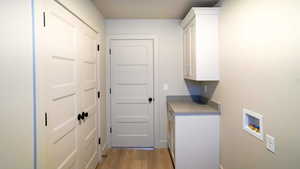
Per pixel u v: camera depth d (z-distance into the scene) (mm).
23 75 1145
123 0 2578
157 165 2945
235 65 2109
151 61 3582
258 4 1641
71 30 1914
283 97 1343
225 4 2369
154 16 3359
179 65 3561
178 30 3535
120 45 3570
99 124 2965
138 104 3625
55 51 1564
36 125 1251
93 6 2670
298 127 1209
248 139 1849
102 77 3219
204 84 3314
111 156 3277
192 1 2637
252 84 1758
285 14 1312
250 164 1815
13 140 1066
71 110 1914
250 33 1781
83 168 2262
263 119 1588
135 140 3648
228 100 2314
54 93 1542
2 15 993
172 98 3580
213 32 2617
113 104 3607
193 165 2621
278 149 1399
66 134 1787
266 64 1538
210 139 2609
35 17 1240
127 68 3588
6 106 1017
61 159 1676
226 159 2389
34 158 1244
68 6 1803
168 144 3539
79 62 2133
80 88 2154
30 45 1205
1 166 991
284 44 1326
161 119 3607
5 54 1011
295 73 1229
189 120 2596
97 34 2918
